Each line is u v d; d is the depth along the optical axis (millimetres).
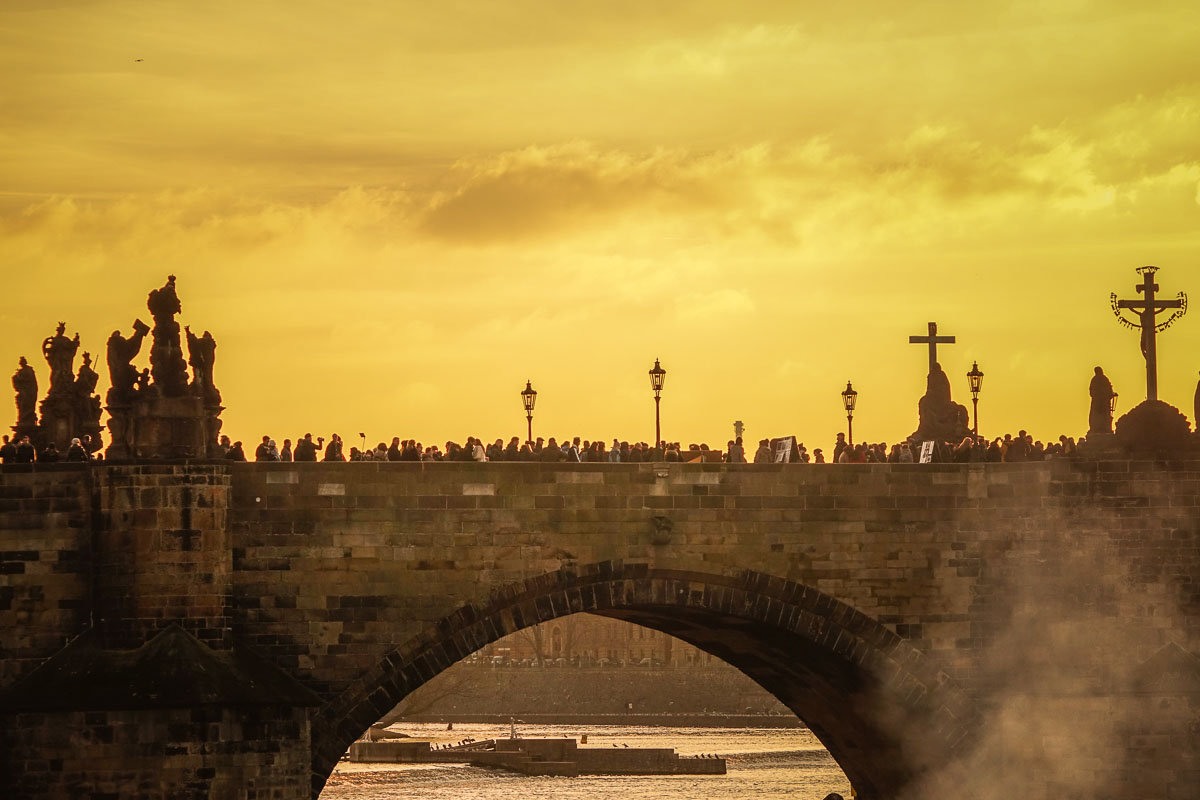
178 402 192250
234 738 187375
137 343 194500
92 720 184375
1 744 185125
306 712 191625
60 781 184375
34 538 193125
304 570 198000
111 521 191125
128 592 190250
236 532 196750
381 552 199875
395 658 199500
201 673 187500
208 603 192000
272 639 197125
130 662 188500
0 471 193375
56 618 192750
